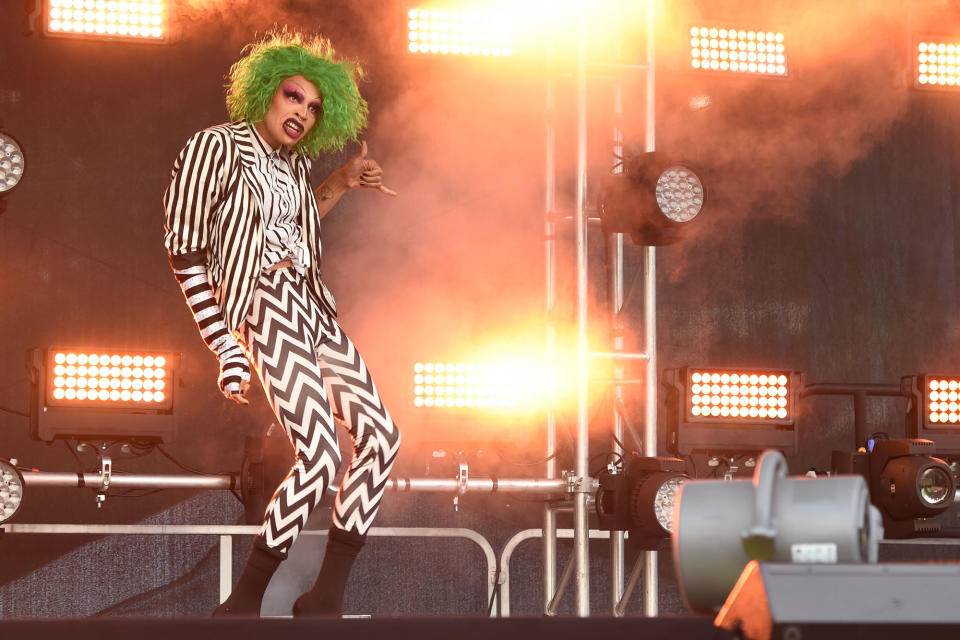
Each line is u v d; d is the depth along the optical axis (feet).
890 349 35.01
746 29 31.50
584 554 27.76
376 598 30.94
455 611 31.30
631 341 33.47
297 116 20.72
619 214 27.99
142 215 31.14
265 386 19.71
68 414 25.71
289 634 10.45
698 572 11.02
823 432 34.53
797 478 10.94
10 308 30.14
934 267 35.37
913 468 26.91
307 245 20.95
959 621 8.89
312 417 19.47
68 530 28.89
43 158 30.71
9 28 30.78
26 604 29.04
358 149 32.58
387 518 31.19
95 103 31.12
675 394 28.86
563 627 10.61
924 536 27.61
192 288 19.98
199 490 30.40
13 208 30.40
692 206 27.61
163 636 10.38
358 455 20.44
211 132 20.21
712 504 11.10
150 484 26.00
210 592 30.01
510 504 31.89
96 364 26.03
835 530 10.47
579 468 27.89
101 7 28.14
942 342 35.22
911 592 9.09
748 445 29.09
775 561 10.28
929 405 29.96
